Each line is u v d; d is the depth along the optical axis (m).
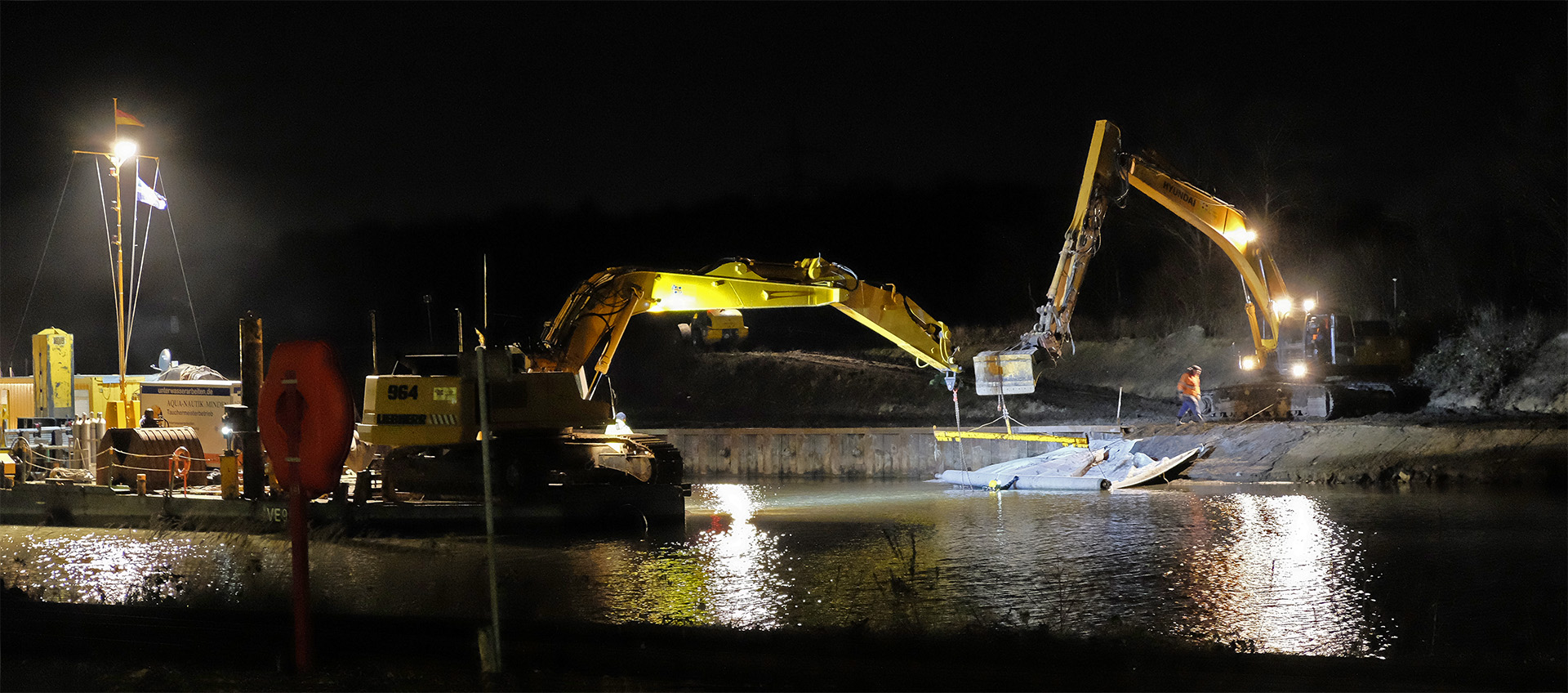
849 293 19.88
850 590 12.48
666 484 18.41
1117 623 10.52
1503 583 12.52
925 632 9.77
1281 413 27.39
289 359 7.45
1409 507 19.03
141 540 16.78
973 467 27.81
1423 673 7.50
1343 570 13.45
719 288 19.61
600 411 17.75
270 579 13.38
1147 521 18.06
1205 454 24.72
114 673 8.19
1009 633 8.91
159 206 23.77
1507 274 39.06
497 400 16.70
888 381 39.75
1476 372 31.03
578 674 8.05
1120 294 50.81
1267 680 7.48
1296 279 43.25
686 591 12.53
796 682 7.81
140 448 18.92
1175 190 24.44
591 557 15.11
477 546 16.12
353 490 19.41
